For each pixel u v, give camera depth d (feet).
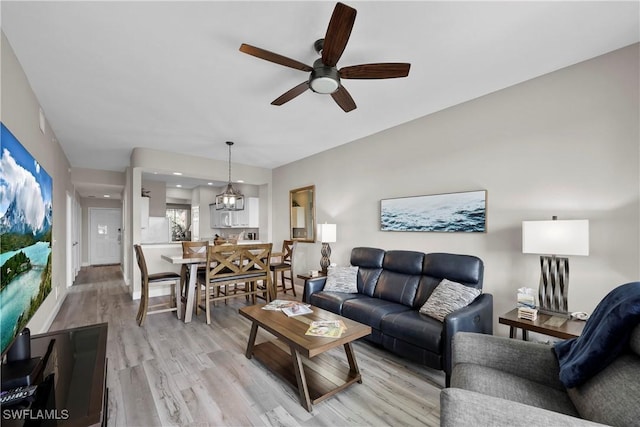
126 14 5.78
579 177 7.68
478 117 9.71
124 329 10.81
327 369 7.66
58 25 6.06
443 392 3.58
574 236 6.68
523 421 3.11
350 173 14.58
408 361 8.37
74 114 10.68
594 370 3.76
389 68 6.44
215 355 8.64
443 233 10.66
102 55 7.16
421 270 10.12
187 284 12.44
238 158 17.98
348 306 9.80
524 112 8.66
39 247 8.86
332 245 15.53
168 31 6.31
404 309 9.32
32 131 8.57
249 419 5.84
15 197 6.57
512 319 7.04
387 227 12.62
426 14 5.83
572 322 6.76
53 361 4.76
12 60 6.77
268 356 8.32
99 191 24.23
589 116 7.53
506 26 6.21
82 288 18.07
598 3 5.56
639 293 3.60
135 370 7.73
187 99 9.66
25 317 7.34
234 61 7.50
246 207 23.50
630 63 6.96
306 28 6.26
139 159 15.16
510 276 8.91
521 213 8.71
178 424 5.68
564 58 7.48
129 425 5.63
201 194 28.25
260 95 9.42
